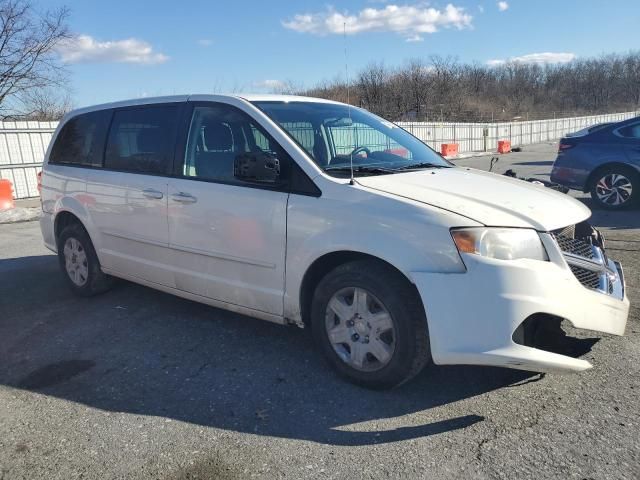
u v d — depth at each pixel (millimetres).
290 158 3584
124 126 4801
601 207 9469
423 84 51125
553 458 2615
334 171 3533
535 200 3373
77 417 3180
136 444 2875
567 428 2857
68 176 5250
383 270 3182
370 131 4355
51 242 5652
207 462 2697
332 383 3469
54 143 5637
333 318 3453
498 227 2955
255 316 3869
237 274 3857
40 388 3562
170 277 4363
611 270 3467
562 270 3004
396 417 3043
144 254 4551
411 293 3111
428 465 2602
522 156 26625
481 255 2898
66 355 4066
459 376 3496
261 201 3641
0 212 10906
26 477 2639
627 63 84938
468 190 3422
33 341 4359
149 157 4477
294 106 4172
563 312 2961
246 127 3879
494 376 3479
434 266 2975
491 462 2604
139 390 3479
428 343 3131
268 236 3613
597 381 3338
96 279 5227
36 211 11266
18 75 25141
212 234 3943
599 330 3154
